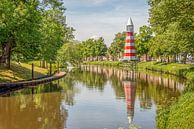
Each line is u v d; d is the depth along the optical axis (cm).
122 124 2200
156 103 3066
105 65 15100
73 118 2403
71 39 10475
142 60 14450
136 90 4238
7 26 3909
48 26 6625
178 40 3772
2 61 4325
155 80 5816
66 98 3438
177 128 1452
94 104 3033
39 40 4453
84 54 19838
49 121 2314
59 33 7119
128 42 12862
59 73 7412
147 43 11338
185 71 6075
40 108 2822
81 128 2100
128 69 10412
